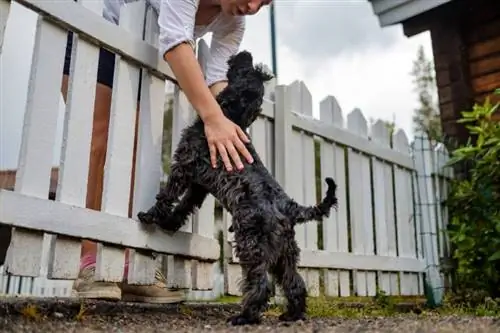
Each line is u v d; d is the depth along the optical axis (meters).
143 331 1.22
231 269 2.21
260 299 1.43
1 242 1.70
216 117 1.60
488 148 3.19
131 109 1.81
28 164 1.44
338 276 2.79
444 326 1.38
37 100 1.48
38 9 1.48
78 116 1.61
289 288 1.55
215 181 1.59
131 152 1.79
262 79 1.73
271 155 2.59
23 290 5.69
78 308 1.64
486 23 3.78
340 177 2.95
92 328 1.24
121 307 1.83
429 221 3.43
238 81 1.71
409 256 3.40
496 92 2.81
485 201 3.04
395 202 3.39
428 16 3.88
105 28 1.69
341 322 1.54
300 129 2.71
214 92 2.03
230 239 2.21
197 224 2.03
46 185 1.49
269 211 1.49
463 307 2.64
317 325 1.41
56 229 1.46
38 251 1.43
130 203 2.03
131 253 1.73
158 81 1.93
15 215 1.35
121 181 1.74
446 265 3.41
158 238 1.78
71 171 1.57
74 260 1.53
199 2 1.88
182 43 1.66
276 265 1.54
